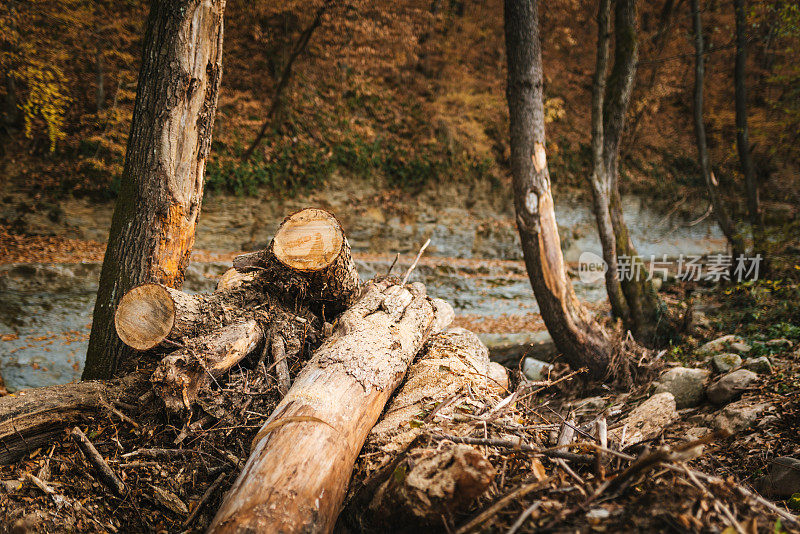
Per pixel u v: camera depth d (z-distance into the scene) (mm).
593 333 6504
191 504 2770
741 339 6734
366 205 13344
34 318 8023
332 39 14055
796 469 3115
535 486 2102
